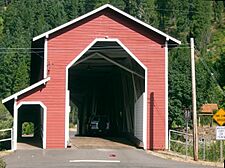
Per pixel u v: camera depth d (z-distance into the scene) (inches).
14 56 3690.9
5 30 4362.7
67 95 1259.8
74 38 1279.5
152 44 1299.2
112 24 1294.3
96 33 1288.1
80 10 4815.5
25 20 4269.2
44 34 1258.6
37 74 1793.8
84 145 1304.1
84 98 2080.5
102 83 1891.0
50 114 1248.2
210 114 2427.4
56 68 1266.0
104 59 1472.7
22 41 3801.7
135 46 1295.5
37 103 1245.1
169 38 1293.1
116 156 1090.1
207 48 5969.5
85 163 964.0
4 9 5000.0
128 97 1528.1
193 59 1104.2
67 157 1058.7
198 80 2274.9
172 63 2101.4
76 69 1685.5
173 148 1277.1
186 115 1184.2
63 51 1272.1
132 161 1011.3
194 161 1065.5
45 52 1266.0
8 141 1326.3
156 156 1126.4
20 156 1071.0
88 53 1380.4
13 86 3585.1
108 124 1752.0
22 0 4522.6
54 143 1242.6
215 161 1103.6
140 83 1342.3
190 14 6200.8
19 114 1825.8
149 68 1290.6
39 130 1692.9
